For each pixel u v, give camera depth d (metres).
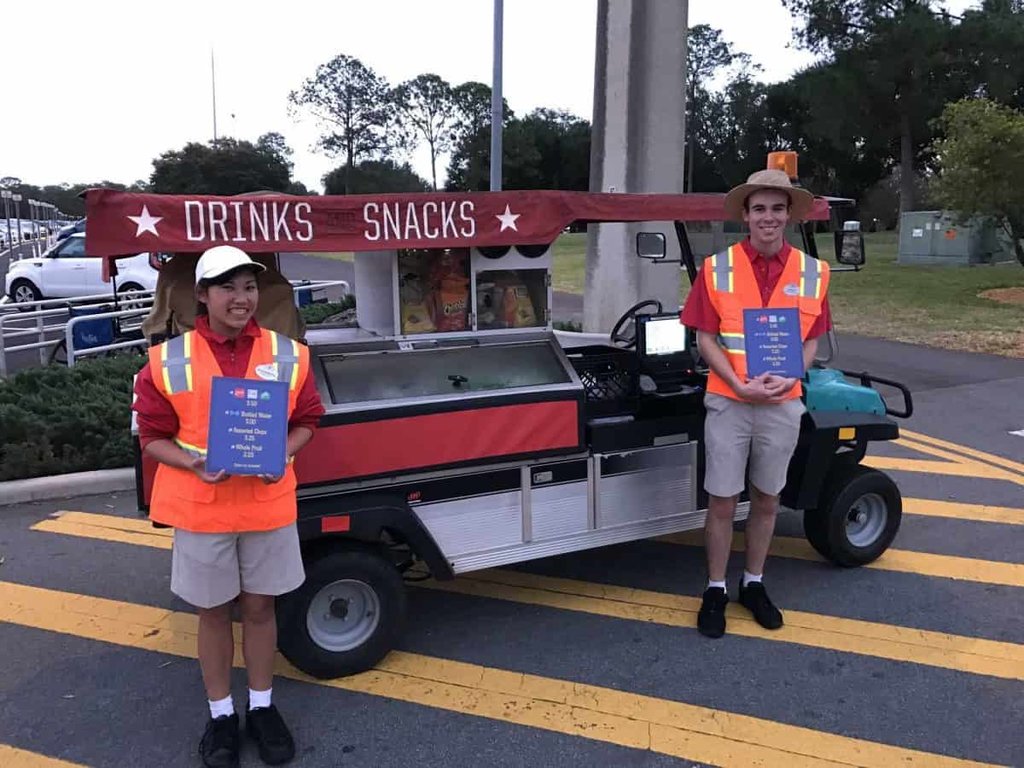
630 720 3.30
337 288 15.93
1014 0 37.81
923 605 4.27
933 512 5.65
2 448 6.16
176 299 3.52
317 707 3.39
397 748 3.14
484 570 4.76
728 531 3.92
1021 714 3.33
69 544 5.16
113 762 3.07
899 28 34.75
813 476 4.37
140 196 3.01
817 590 4.44
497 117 12.91
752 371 3.61
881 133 40.50
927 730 3.22
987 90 35.81
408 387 3.72
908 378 9.90
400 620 3.65
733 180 67.62
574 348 4.95
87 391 7.23
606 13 9.74
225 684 3.06
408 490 3.71
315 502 3.50
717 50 74.06
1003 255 24.16
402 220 3.38
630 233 8.90
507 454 3.83
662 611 4.23
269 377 2.82
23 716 3.36
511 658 3.78
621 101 9.77
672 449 4.29
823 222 4.61
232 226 3.13
